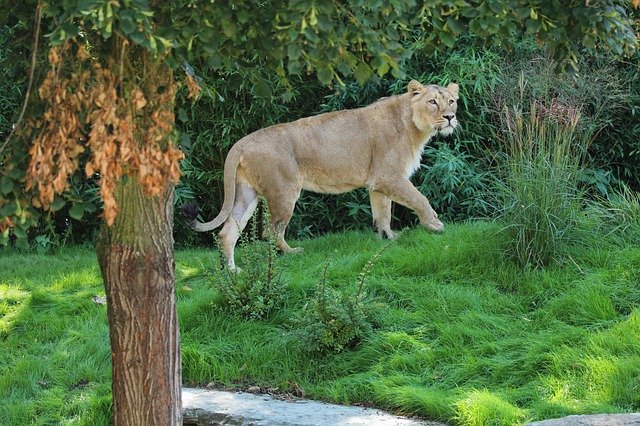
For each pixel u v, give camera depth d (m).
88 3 5.19
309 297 13.05
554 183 13.23
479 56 17.62
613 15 6.78
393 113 15.21
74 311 13.95
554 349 10.73
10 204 6.41
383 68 6.00
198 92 6.77
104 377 11.84
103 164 5.86
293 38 5.71
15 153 6.43
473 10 6.38
